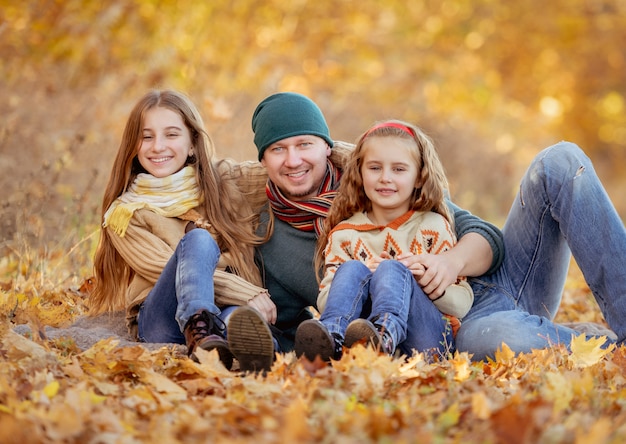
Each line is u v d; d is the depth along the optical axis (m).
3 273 6.70
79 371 3.77
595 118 21.02
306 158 5.00
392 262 4.46
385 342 4.05
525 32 20.23
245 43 13.65
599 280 4.64
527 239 4.95
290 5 15.49
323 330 3.92
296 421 2.85
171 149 5.04
